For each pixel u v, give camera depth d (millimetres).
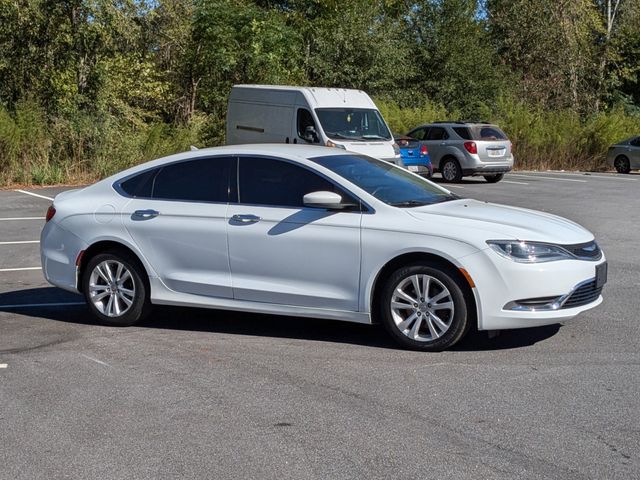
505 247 6516
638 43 42500
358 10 32281
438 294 6703
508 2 39469
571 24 38719
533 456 4641
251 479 4391
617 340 7070
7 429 5191
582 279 6672
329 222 6965
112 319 7820
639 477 4363
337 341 7191
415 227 6707
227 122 19922
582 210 17312
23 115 22984
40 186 22156
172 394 5809
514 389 5793
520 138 31328
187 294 7516
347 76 31875
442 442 4859
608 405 5457
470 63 35312
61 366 6527
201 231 7398
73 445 4910
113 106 26328
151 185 7781
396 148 18344
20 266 11125
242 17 26734
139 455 4742
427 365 6398
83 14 24469
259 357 6715
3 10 24016
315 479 4371
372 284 6836
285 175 7289
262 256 7188
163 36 32094
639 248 12281
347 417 5301
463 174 23938
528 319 6492
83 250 7855
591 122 32531
